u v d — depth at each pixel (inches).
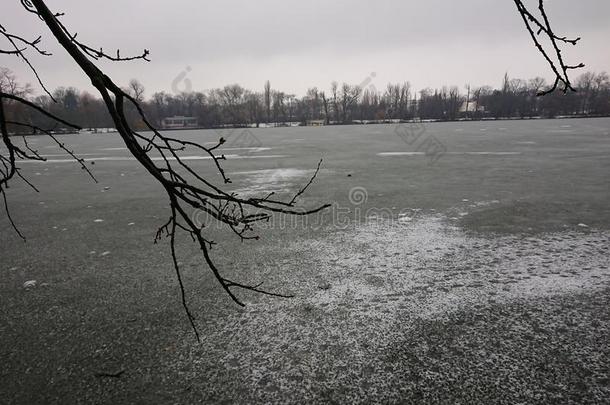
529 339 143.9
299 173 553.6
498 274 200.1
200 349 143.2
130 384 125.8
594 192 370.3
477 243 245.9
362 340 146.1
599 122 2037.4
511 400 115.0
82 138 1955.0
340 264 218.4
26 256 245.3
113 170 658.2
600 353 134.6
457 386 121.0
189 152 960.9
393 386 121.8
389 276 201.3
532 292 180.1
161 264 224.7
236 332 153.5
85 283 201.9
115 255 241.8
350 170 563.2
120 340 150.1
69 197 430.6
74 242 270.1
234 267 217.5
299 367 131.9
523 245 239.8
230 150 983.0
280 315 165.5
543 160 605.0
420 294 181.0
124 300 182.1
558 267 206.2
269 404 116.0
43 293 191.8
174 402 117.7
